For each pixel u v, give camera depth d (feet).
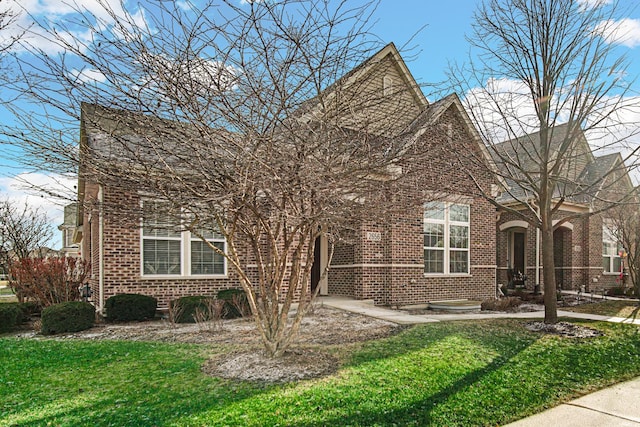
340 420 15.06
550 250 33.47
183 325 33.71
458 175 35.76
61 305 33.32
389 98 19.90
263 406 15.84
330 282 50.39
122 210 19.15
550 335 29.81
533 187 32.68
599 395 19.27
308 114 17.97
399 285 47.09
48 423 14.79
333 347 24.63
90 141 18.60
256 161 15.47
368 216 20.51
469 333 29.22
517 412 16.98
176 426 14.35
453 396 17.74
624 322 36.14
